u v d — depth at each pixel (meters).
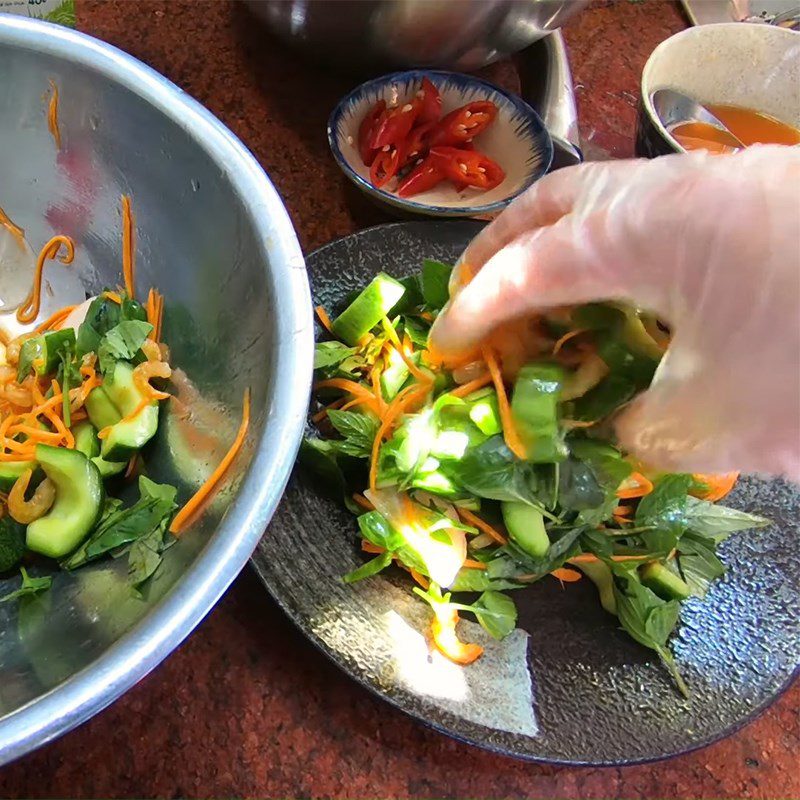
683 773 0.37
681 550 0.41
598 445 0.40
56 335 0.38
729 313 0.32
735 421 0.34
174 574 0.31
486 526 0.41
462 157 0.50
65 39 0.36
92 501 0.34
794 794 0.37
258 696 0.36
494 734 0.35
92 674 0.27
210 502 0.33
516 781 0.36
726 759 0.38
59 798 0.33
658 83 0.53
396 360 0.43
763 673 0.38
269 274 0.33
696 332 0.33
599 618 0.39
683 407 0.35
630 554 0.40
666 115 0.53
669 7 0.66
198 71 0.52
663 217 0.32
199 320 0.38
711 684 0.38
